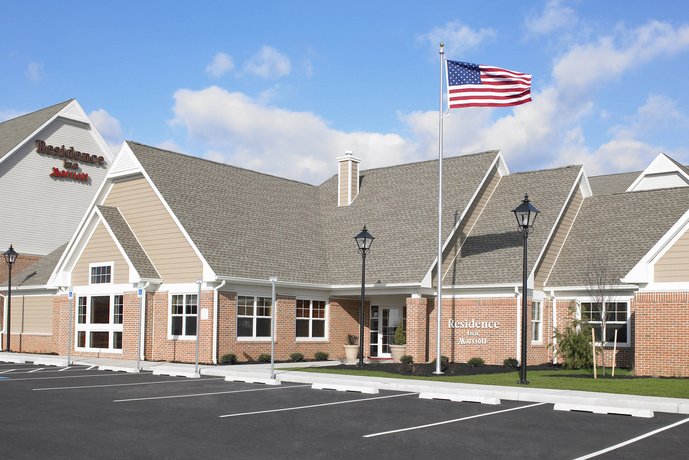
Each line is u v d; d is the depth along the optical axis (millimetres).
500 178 33750
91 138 48906
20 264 43562
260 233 31125
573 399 16688
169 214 28969
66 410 14930
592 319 27953
